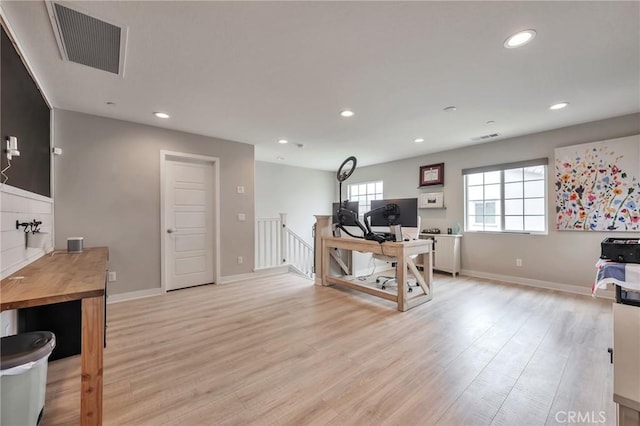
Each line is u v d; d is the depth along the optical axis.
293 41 1.97
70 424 1.48
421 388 1.78
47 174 2.93
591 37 1.92
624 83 2.60
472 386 1.80
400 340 2.44
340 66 2.30
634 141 3.32
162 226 3.89
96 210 3.41
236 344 2.38
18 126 2.01
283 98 2.93
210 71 2.37
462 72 2.40
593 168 3.62
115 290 3.55
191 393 1.74
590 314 3.03
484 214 4.86
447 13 1.69
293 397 1.70
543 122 3.68
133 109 3.21
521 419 1.51
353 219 3.85
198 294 3.86
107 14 1.68
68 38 1.90
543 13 1.69
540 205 4.21
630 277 1.69
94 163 3.40
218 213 4.45
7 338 1.33
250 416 1.54
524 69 2.35
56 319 2.17
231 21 1.75
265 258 5.23
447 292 3.88
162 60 2.19
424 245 3.52
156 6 1.62
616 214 3.46
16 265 1.88
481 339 2.45
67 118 3.22
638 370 0.67
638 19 1.74
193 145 4.19
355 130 4.04
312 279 4.76
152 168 3.82
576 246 3.83
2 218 1.67
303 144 4.87
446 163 5.29
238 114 3.39
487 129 3.98
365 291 3.67
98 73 2.38
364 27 1.82
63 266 2.03
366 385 1.81
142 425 1.47
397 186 6.18
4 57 1.73
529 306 3.30
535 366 2.03
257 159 6.20
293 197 7.02
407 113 3.35
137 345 2.36
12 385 1.16
